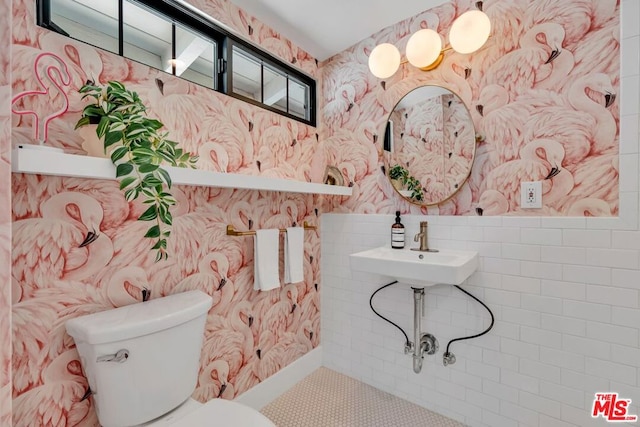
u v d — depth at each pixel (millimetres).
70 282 988
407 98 1698
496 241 1411
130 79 1155
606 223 1157
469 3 1491
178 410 1073
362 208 1896
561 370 1258
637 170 1095
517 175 1357
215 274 1425
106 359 904
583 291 1208
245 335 1571
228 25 1508
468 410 1499
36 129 845
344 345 1969
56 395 959
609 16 1153
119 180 1043
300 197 1917
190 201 1326
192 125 1353
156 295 1204
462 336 1510
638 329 1104
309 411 1625
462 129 1504
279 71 1876
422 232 1576
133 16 1287
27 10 928
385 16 1663
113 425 936
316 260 2039
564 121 1245
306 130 1979
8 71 590
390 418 1564
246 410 995
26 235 903
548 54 1280
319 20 1688
